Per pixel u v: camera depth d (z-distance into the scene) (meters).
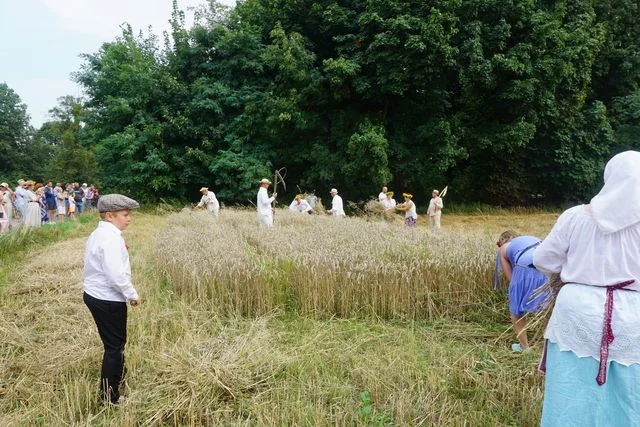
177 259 6.77
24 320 5.31
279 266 6.54
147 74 24.59
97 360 4.21
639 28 25.23
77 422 3.31
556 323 2.35
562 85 21.69
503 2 19.69
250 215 14.73
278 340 4.84
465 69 19.80
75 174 34.28
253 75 24.98
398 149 21.31
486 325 5.32
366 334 4.98
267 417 3.26
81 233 13.09
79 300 6.04
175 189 24.38
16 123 49.84
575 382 2.24
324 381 3.86
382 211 14.06
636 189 2.17
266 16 25.72
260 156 23.27
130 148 23.14
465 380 3.84
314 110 23.17
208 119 24.33
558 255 2.45
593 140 23.67
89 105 27.78
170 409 3.38
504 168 24.19
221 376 3.70
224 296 5.88
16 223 13.38
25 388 3.73
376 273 5.71
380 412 3.43
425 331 5.11
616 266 2.22
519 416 3.32
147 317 5.15
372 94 21.52
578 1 22.89
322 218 13.06
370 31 20.27
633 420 2.16
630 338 2.16
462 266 5.82
